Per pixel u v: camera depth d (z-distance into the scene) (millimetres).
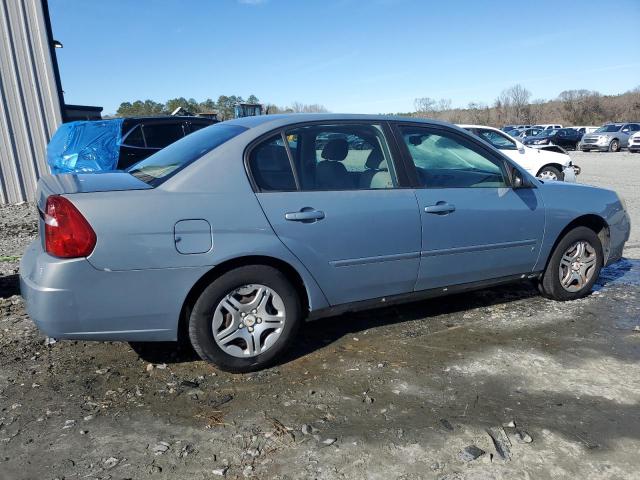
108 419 2773
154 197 2906
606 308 4426
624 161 21797
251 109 20281
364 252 3438
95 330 2875
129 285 2867
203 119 9766
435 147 3838
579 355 3535
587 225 4668
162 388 3092
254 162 3205
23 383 3146
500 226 3957
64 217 2748
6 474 2346
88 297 2801
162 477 2334
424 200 3633
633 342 3744
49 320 2775
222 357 3162
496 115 59812
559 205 4258
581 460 2459
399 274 3611
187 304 3125
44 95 10891
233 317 3162
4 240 7328
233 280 3105
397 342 3738
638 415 2826
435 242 3689
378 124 3658
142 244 2850
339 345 3689
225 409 2873
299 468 2396
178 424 2732
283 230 3170
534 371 3307
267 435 2641
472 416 2809
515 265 4152
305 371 3311
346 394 3031
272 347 3285
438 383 3154
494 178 4039
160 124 9312
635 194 10945
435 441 2592
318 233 3268
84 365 3383
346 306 3537
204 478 2328
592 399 2984
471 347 3654
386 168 3605
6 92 10539
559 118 59469
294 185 3281
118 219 2809
